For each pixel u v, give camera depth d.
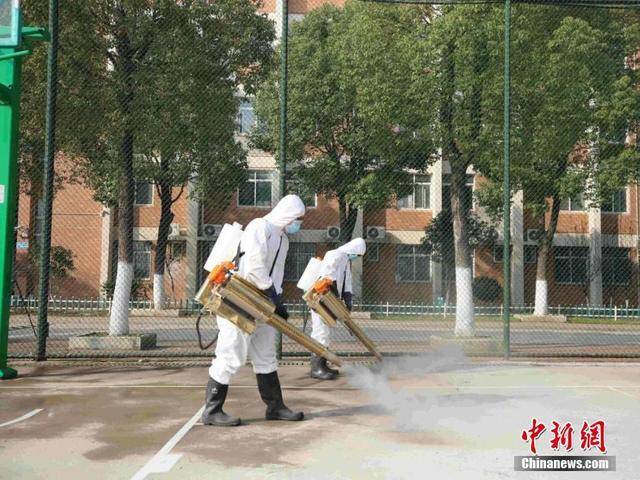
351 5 19.66
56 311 20.25
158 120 11.43
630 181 18.72
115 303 10.62
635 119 16.52
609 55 15.26
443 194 29.12
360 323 18.30
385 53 14.00
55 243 26.38
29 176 14.16
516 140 13.02
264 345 5.23
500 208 23.88
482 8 12.28
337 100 21.06
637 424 5.10
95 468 3.95
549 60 12.96
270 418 5.28
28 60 10.16
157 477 3.78
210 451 4.34
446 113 13.40
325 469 3.94
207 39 12.02
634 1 9.11
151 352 9.04
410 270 28.95
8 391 6.51
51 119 8.31
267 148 23.28
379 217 28.91
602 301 29.03
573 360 8.87
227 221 27.70
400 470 3.92
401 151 14.91
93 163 12.88
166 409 5.68
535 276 29.48
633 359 8.98
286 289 28.06
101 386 6.80
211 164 16.70
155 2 11.10
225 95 12.16
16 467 3.97
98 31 10.83
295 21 23.11
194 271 27.38
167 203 19.70
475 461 4.12
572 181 19.20
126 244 10.79
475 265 29.19
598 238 28.94
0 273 7.25
